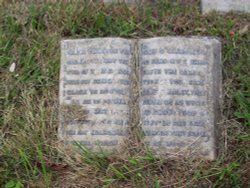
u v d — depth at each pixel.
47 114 1.33
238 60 1.39
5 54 1.41
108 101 1.31
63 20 1.44
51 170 1.29
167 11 1.46
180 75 1.31
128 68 1.33
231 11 1.45
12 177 1.28
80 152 1.28
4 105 1.35
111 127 1.29
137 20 1.45
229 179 1.24
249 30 1.42
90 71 1.33
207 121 1.29
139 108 1.31
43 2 1.48
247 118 1.29
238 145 1.29
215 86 1.31
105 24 1.44
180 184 1.25
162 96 1.30
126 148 1.28
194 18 1.45
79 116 1.30
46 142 1.30
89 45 1.35
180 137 1.28
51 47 1.41
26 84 1.37
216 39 1.35
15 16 1.46
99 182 1.26
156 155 1.27
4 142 1.31
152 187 1.25
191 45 1.33
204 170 1.26
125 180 1.26
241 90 1.35
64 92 1.33
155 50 1.33
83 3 1.46
